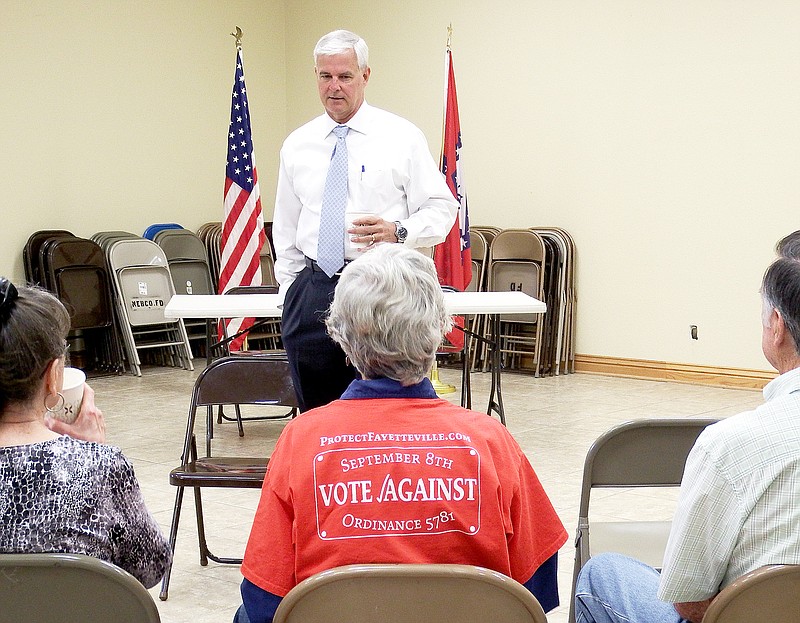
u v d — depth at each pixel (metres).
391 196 3.33
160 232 7.71
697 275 6.84
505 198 7.75
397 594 1.37
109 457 1.52
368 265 1.60
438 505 1.48
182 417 5.79
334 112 3.29
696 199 6.81
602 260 7.27
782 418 1.46
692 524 1.47
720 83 6.65
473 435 1.54
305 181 3.34
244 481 2.93
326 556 1.47
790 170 6.42
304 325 3.22
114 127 7.70
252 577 1.52
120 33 7.70
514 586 1.36
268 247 8.03
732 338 6.73
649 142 6.98
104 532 1.48
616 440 2.14
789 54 6.37
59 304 1.52
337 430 1.53
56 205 7.33
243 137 6.76
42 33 7.18
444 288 5.09
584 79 7.25
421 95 8.16
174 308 4.45
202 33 8.32
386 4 8.29
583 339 7.40
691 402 6.21
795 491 1.42
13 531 1.43
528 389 6.70
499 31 7.65
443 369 7.62
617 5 7.05
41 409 1.52
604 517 3.86
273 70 8.94
